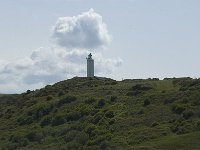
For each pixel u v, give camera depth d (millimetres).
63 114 93688
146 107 83125
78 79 132750
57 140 82562
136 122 77500
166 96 85500
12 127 98250
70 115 92000
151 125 74562
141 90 96000
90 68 147125
